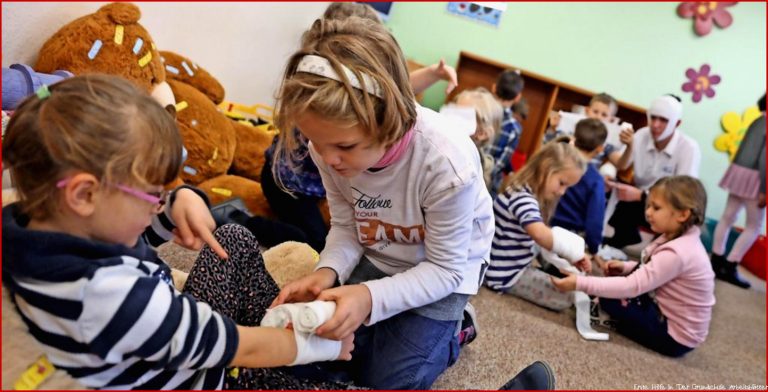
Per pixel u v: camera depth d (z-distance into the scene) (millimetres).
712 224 3148
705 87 3469
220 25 1937
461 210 746
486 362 1082
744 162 2436
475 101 1787
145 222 536
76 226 498
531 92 3371
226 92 2145
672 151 2512
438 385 946
